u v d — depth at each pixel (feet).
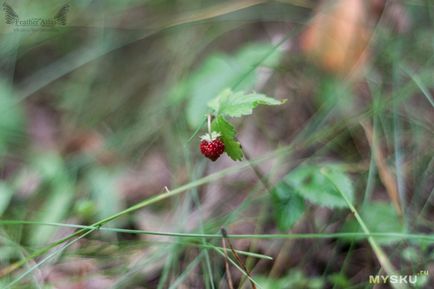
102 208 1.44
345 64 1.62
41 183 1.53
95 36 1.85
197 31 1.84
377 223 1.32
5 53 1.75
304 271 1.33
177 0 1.91
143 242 1.35
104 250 1.36
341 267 1.33
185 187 1.32
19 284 1.27
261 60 1.50
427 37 1.64
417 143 1.47
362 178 1.44
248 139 1.59
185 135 1.58
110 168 1.57
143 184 1.53
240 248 1.36
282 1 1.83
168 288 1.30
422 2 1.69
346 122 1.54
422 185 1.41
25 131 1.67
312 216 1.39
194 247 1.35
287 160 1.51
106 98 1.75
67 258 1.34
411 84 1.53
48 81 1.75
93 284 1.30
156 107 1.66
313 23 1.68
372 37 1.64
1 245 1.34
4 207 1.44
